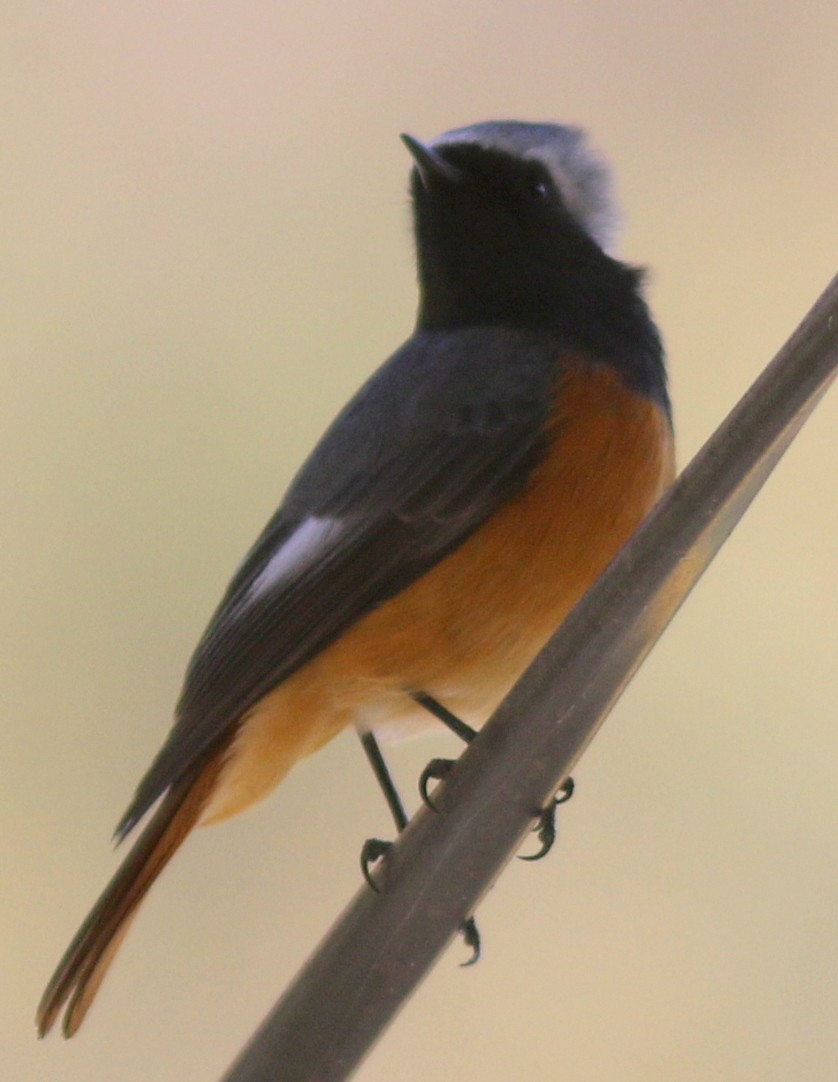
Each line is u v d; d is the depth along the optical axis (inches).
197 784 113.9
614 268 114.8
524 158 114.8
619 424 114.0
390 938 111.6
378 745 114.4
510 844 111.6
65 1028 113.5
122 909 113.7
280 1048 111.5
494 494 113.8
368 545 113.9
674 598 111.3
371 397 114.5
